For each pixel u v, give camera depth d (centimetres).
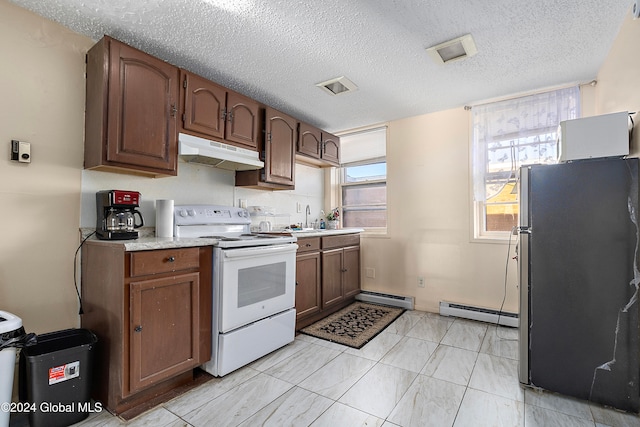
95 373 169
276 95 282
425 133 336
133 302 156
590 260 169
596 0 161
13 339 130
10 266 164
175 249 175
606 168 167
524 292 184
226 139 242
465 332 268
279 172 289
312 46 203
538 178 181
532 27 184
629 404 160
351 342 247
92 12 170
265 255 222
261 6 164
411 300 335
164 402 167
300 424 149
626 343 162
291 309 248
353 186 410
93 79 184
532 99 275
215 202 272
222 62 224
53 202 179
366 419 152
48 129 178
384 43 200
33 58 173
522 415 156
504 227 300
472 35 192
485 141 295
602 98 233
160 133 199
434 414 157
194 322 183
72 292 185
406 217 347
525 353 183
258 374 197
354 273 358
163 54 213
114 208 183
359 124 371
